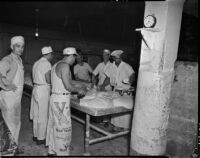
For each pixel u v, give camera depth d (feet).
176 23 9.86
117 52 16.05
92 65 26.04
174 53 10.18
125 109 12.78
